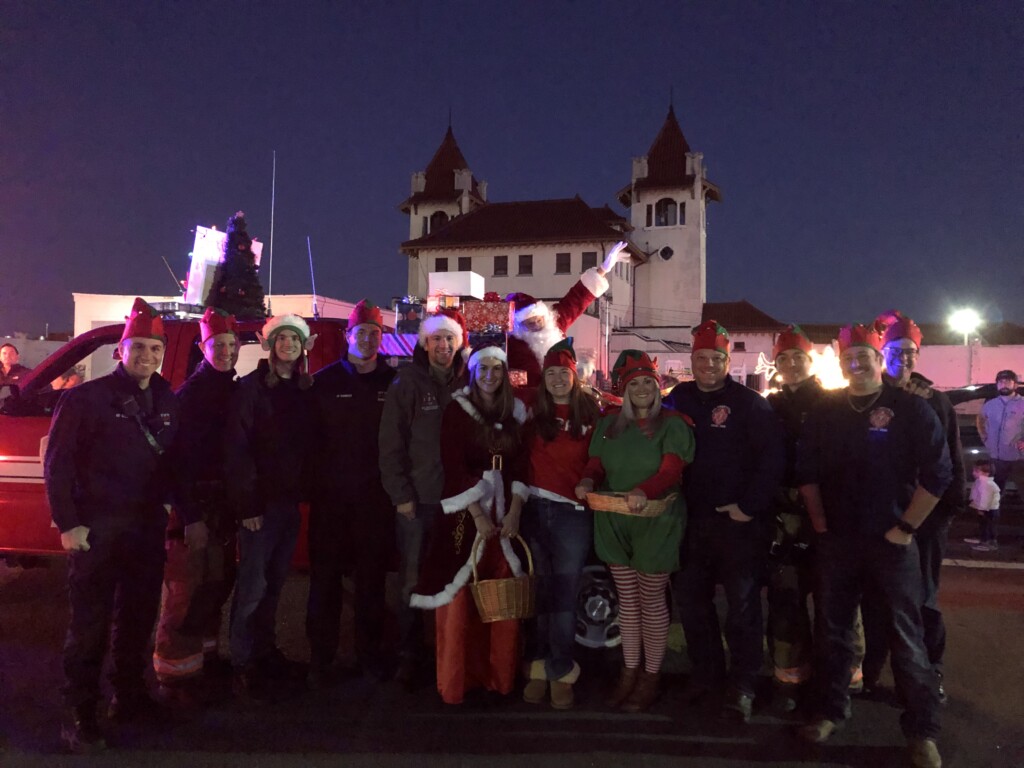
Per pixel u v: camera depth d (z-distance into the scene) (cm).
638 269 4438
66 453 307
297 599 518
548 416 356
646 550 342
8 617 473
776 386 388
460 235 4103
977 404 2755
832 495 317
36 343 2489
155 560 334
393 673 392
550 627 353
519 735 328
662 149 4606
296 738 323
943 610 509
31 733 325
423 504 369
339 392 380
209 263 645
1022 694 374
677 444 335
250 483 347
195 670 363
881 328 348
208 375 365
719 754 312
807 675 358
